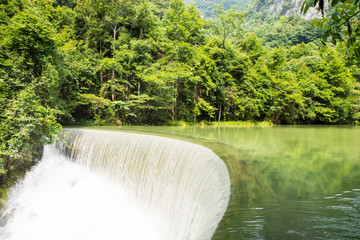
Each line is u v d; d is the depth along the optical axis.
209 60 27.53
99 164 12.41
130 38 25.70
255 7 161.38
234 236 2.97
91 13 25.05
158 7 48.66
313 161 7.66
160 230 8.12
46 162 13.43
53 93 12.96
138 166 10.27
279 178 5.71
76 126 19.61
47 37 12.86
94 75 21.78
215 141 11.91
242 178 5.67
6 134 9.64
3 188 10.31
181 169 8.02
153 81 23.02
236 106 31.23
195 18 31.86
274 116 34.66
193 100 27.72
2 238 8.90
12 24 12.50
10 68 11.12
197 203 6.09
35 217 9.88
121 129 17.11
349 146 10.98
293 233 3.01
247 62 32.41
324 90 36.12
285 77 35.53
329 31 2.48
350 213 3.68
